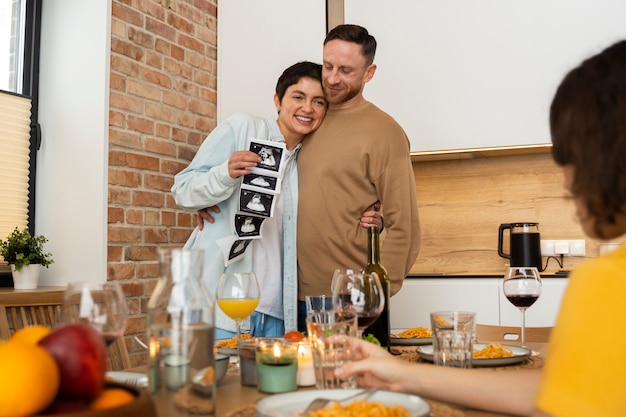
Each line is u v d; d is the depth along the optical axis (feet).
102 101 9.33
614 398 2.02
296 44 11.05
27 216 9.56
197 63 11.07
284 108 7.45
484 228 12.04
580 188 2.37
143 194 9.89
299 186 7.52
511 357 4.05
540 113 10.32
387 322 4.89
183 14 10.78
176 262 2.71
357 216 7.35
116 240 9.39
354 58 7.11
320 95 7.37
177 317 2.66
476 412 3.14
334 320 3.63
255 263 7.32
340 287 4.24
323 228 7.29
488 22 10.59
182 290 2.69
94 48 9.44
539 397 2.15
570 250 11.29
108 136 9.36
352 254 7.30
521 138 10.42
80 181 9.39
